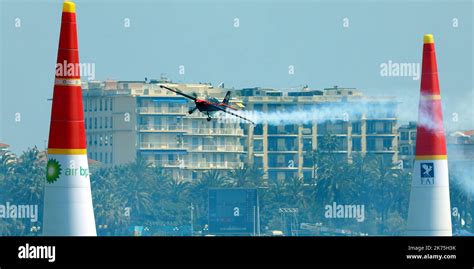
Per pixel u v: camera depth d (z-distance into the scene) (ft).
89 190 283.79
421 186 333.62
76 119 281.13
